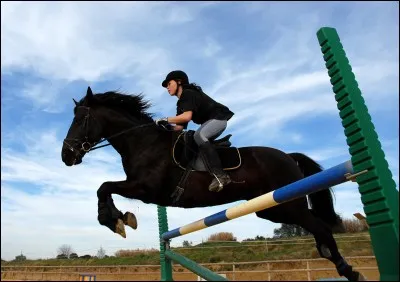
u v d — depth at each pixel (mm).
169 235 4477
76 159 3566
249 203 2705
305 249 15102
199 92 3533
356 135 1770
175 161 3334
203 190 3344
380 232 1644
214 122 3377
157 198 3406
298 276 10367
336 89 1911
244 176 3428
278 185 3486
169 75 3668
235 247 16484
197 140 3326
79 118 3609
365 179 1721
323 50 2018
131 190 3293
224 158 3447
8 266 17250
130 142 3455
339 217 3500
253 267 13578
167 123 3449
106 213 3053
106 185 3199
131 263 16078
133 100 3756
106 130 3646
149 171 3326
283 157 3613
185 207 3500
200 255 15805
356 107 1800
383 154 1726
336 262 3139
